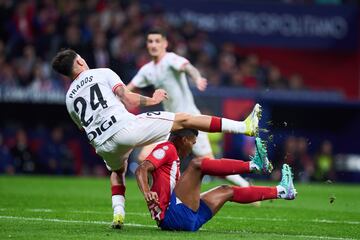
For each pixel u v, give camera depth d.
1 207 33.53
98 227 25.89
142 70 37.94
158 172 24.25
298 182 71.75
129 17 76.25
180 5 83.50
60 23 72.75
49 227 25.75
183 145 25.34
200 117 25.58
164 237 22.66
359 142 77.25
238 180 36.84
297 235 25.36
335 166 75.88
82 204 36.12
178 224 24.23
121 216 25.62
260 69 80.38
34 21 72.44
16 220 28.06
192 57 77.44
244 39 85.25
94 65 70.31
